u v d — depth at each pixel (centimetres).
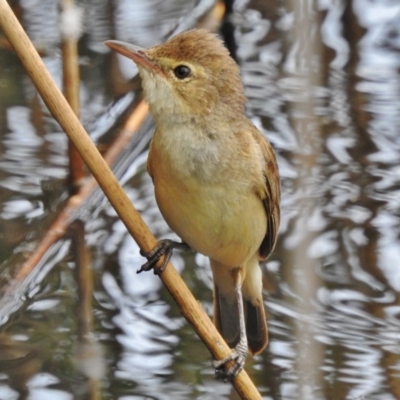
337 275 1165
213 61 832
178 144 827
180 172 828
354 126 1398
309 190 1293
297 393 1002
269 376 1023
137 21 1547
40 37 1459
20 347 1045
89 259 1163
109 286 1133
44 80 734
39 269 1139
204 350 1056
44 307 1095
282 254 1175
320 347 1058
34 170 1267
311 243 1208
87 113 1379
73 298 1110
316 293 1130
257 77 1470
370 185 1307
